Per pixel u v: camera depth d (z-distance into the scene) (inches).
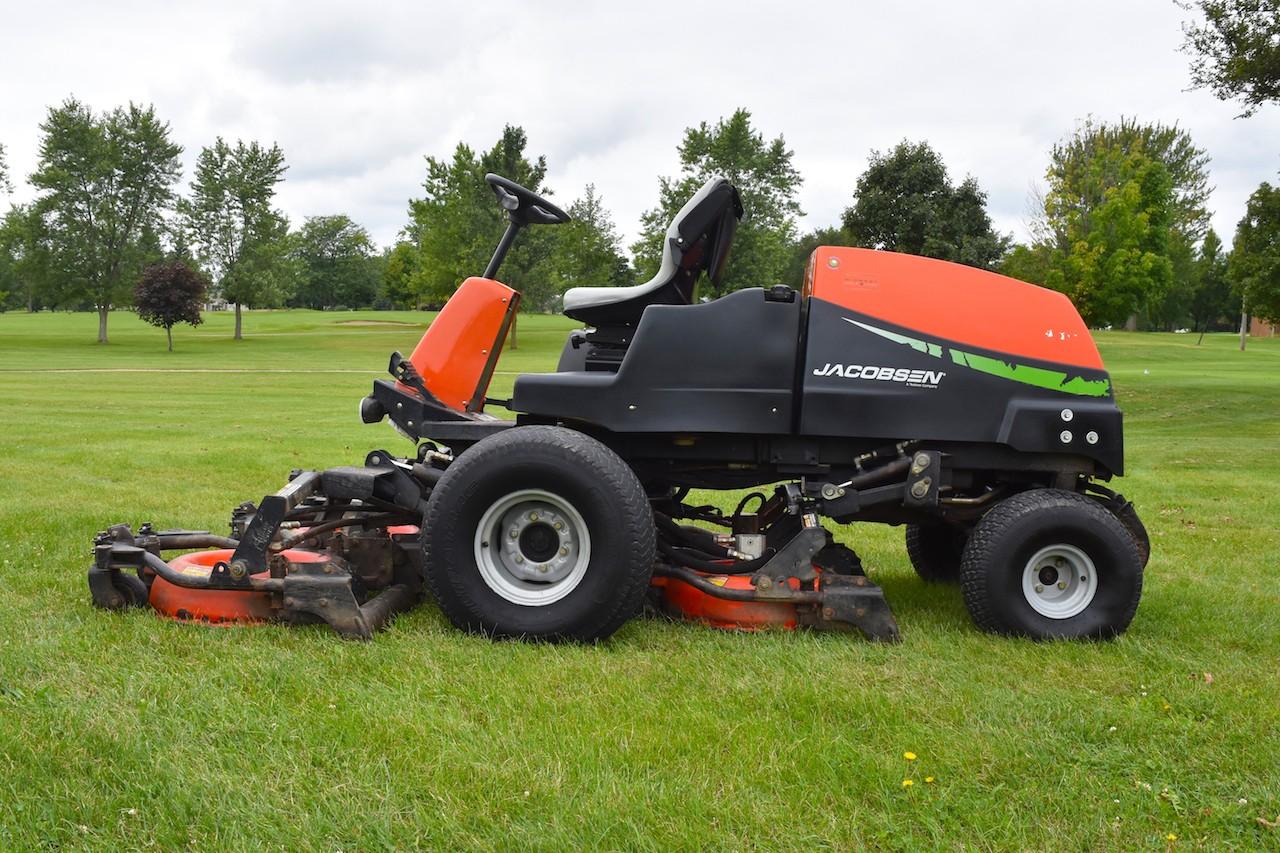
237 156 2699.3
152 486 344.2
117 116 2561.5
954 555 226.8
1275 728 134.6
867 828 105.3
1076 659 165.2
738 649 163.5
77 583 195.0
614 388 173.0
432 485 185.5
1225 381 1206.9
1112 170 1630.2
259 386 1069.8
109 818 101.7
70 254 2423.7
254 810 103.4
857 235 1371.8
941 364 175.2
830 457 179.9
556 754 118.6
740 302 173.2
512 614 164.6
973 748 124.6
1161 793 114.3
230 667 145.0
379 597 176.4
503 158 2305.6
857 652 163.5
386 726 125.2
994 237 1349.7
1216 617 197.9
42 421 606.5
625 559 162.1
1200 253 3454.7
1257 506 360.2
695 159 2095.2
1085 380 178.9
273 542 172.9
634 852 98.3
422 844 99.3
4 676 138.4
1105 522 175.0
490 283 190.7
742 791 111.5
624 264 2409.0
